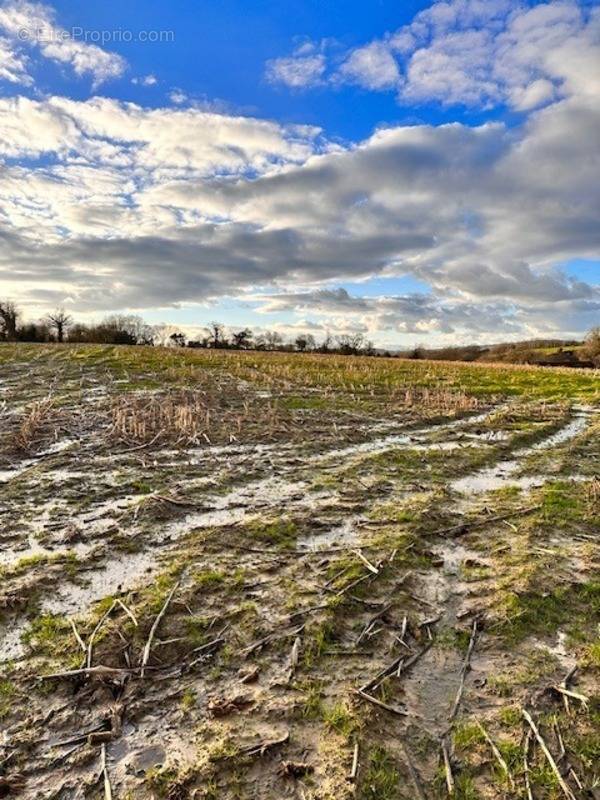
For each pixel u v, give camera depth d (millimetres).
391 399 21266
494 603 6207
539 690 4828
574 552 7578
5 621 5777
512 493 10297
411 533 8047
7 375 24297
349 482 10672
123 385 21922
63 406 17203
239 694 4781
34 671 5023
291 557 7305
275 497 9781
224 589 6418
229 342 86688
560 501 9656
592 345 70750
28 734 4355
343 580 6598
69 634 5555
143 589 6367
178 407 15852
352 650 5391
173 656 5281
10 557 7238
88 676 4945
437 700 4754
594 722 4457
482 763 4086
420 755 4172
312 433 14844
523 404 21453
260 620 5809
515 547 7730
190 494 9766
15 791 3875
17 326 74562
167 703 4703
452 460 12547
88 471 11031
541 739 4254
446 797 3828
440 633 5723
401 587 6574
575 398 23547
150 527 8234
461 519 8859
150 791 3867
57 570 6805
